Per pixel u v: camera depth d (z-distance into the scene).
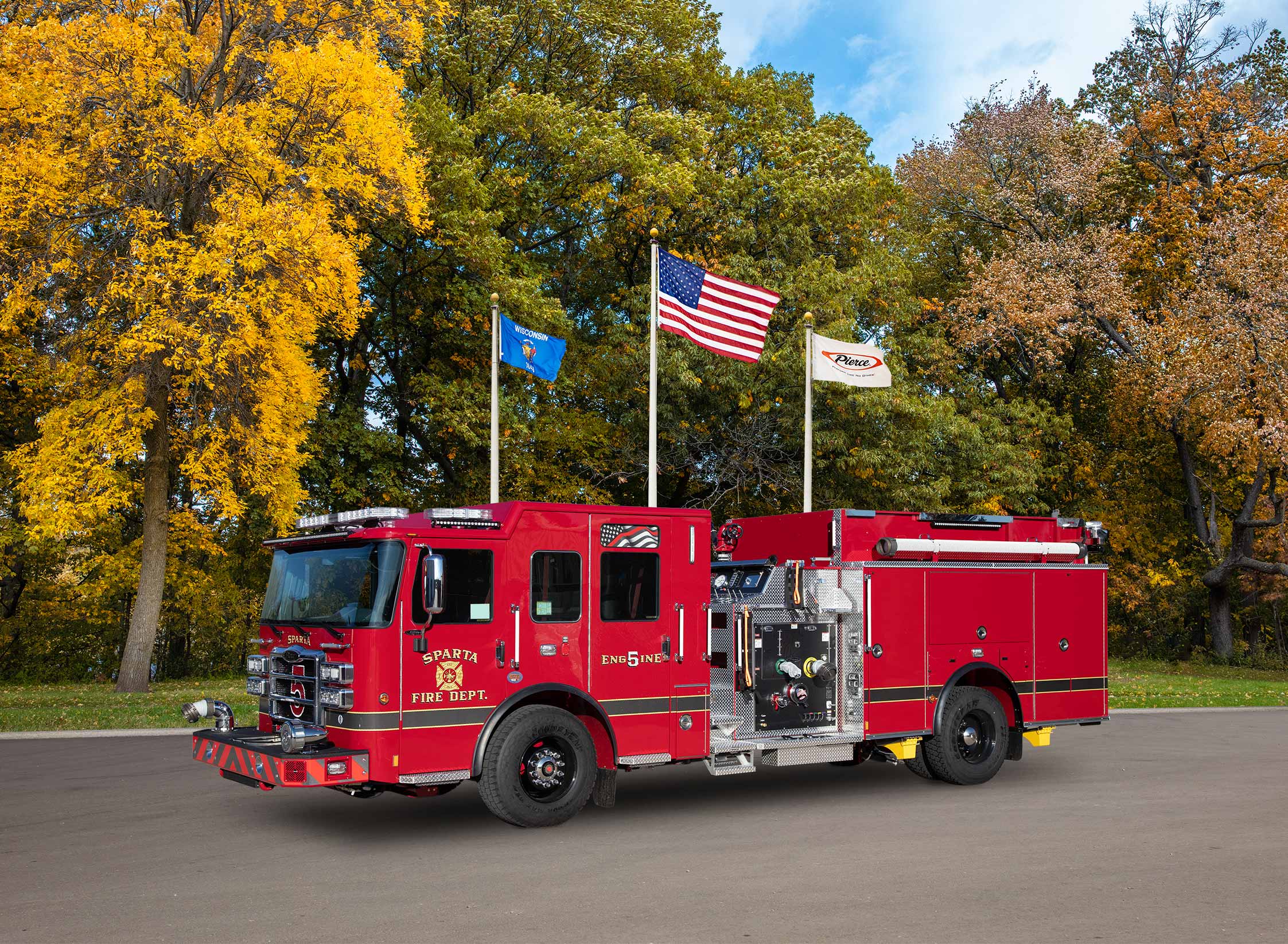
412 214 19.17
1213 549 35.47
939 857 7.71
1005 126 35.88
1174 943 5.73
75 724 14.82
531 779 8.58
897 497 26.52
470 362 25.47
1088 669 12.12
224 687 21.27
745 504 28.80
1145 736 15.42
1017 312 31.88
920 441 26.64
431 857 7.65
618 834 8.47
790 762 10.00
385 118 18.39
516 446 25.41
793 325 24.70
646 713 9.12
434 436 26.88
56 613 27.38
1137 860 7.64
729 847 8.02
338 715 8.05
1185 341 31.23
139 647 19.59
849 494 27.11
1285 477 33.03
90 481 17.78
